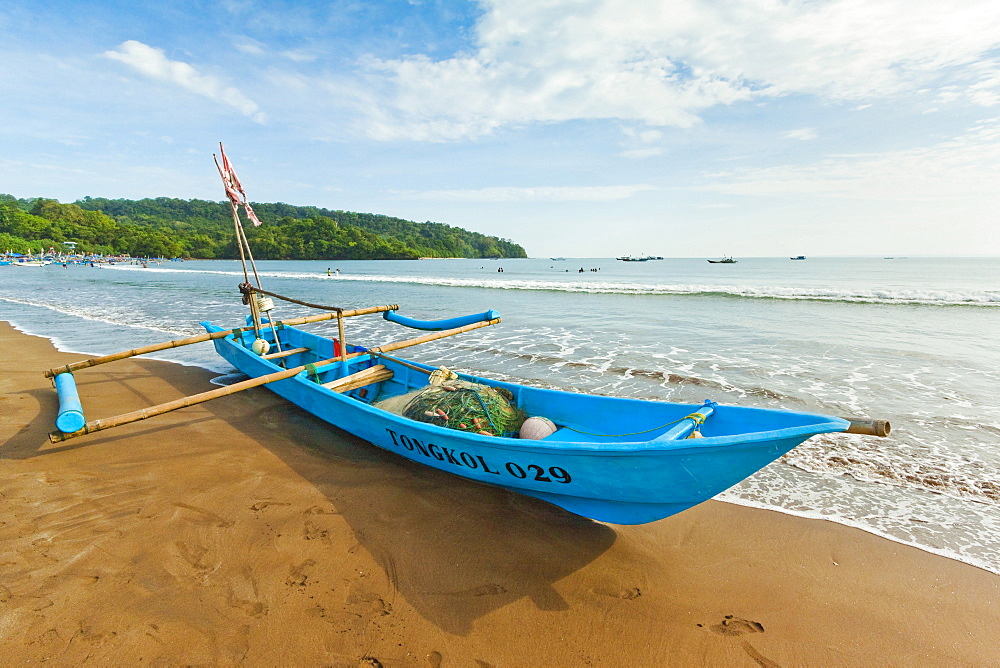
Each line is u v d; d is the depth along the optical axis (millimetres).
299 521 4352
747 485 5180
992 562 3867
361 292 28609
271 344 9305
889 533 4281
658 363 10156
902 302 19844
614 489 3840
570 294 25891
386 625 3188
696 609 3398
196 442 6059
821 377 8969
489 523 4387
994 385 8367
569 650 3033
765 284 32469
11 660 2814
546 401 5656
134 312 18141
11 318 16328
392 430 5207
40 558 3734
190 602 3330
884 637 3164
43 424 6523
